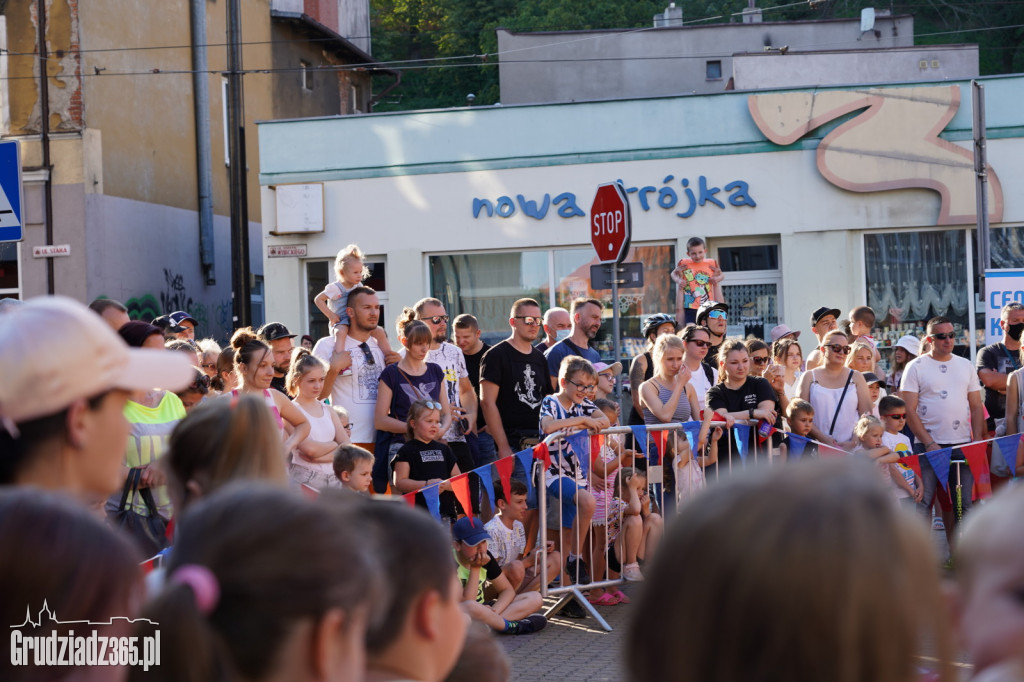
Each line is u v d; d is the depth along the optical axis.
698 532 1.11
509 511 6.55
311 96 24.67
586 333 8.30
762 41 22.72
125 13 18.08
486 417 7.63
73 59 16.95
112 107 17.67
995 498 1.29
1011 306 9.10
